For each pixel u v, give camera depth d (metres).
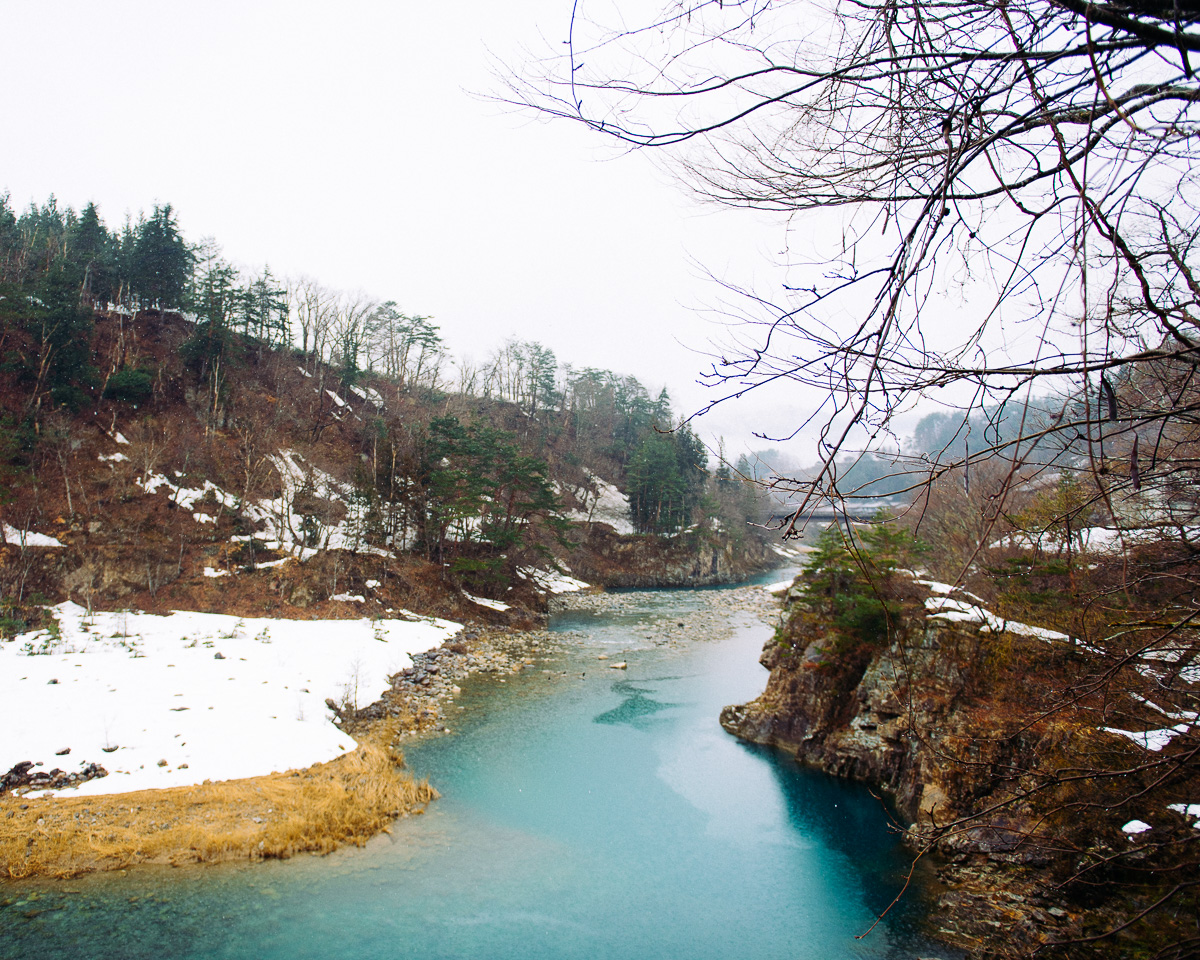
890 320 2.19
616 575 64.44
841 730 19.38
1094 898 10.16
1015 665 12.49
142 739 16.86
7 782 14.59
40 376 36.44
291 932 11.09
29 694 18.62
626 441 89.62
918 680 17.08
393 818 15.17
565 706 24.00
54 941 10.54
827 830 15.45
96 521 32.53
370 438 51.12
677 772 18.61
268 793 15.31
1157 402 2.81
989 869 12.58
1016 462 2.24
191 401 44.34
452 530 47.28
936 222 2.19
